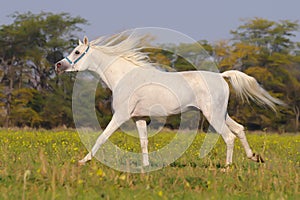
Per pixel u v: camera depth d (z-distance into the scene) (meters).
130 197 10.04
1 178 11.31
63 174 11.05
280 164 13.89
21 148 18.50
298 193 10.62
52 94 55.19
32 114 54.38
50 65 59.50
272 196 10.05
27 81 59.28
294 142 27.22
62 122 55.47
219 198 10.14
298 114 59.28
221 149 19.48
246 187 11.13
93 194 10.13
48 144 20.86
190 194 10.38
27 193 9.92
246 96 15.80
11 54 60.06
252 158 15.15
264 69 59.38
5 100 56.47
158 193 10.06
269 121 54.69
